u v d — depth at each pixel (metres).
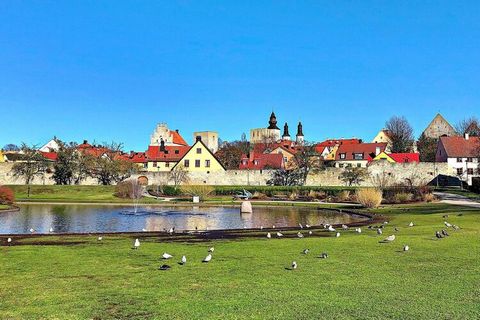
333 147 130.25
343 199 61.22
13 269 13.67
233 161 117.56
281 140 163.88
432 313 9.30
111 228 31.23
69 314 9.37
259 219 37.56
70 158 87.12
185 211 46.84
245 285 11.57
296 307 9.72
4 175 87.75
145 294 10.78
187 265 14.21
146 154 117.81
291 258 15.37
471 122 131.25
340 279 12.19
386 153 101.62
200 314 9.30
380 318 9.03
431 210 39.06
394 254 15.98
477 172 85.81
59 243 19.47
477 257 15.30
